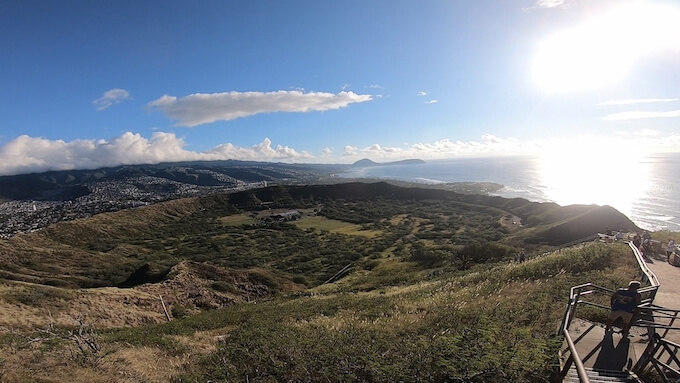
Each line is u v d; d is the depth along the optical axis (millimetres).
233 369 10234
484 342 8258
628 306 8094
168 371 10914
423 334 11438
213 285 44750
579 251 19344
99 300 31188
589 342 8398
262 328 14742
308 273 63969
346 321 14930
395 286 30969
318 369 9344
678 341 8391
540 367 7059
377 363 8594
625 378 6648
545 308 11461
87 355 11688
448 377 7578
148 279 49750
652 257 19266
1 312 23359
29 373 9836
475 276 20859
